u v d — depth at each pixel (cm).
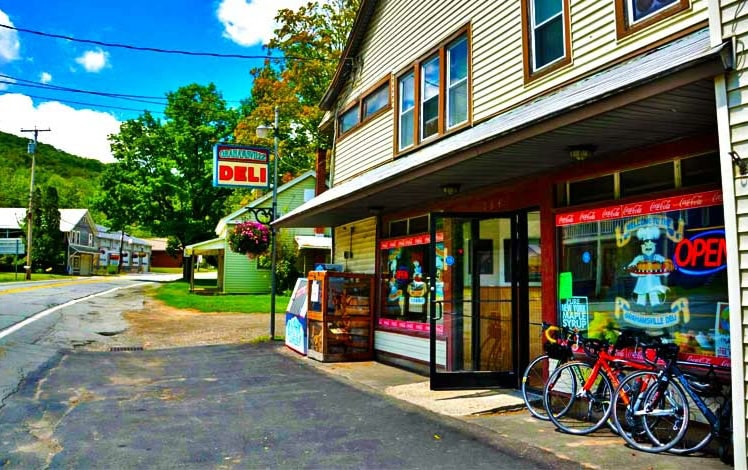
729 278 409
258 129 1369
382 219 1101
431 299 762
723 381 470
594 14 672
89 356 1073
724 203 411
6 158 11706
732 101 403
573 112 479
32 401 706
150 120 4250
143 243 8619
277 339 1338
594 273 620
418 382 842
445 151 679
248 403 712
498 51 831
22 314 1652
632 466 456
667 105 442
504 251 777
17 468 471
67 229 5672
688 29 563
